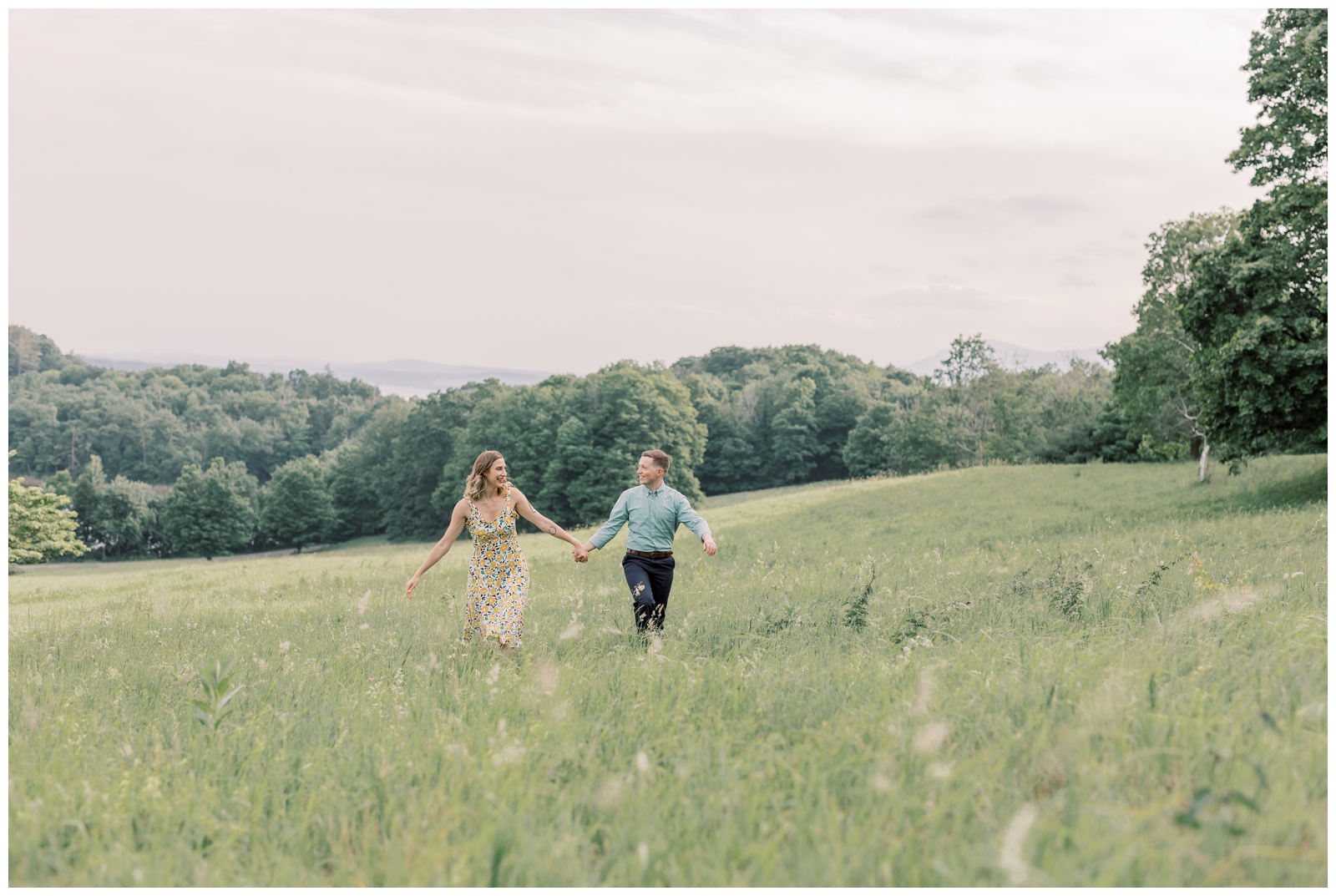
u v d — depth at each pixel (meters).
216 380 184.62
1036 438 63.88
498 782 3.10
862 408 103.19
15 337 193.38
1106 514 23.02
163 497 102.06
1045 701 3.67
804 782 3.04
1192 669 4.16
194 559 93.31
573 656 5.89
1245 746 3.05
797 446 101.19
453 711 4.40
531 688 4.68
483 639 6.32
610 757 3.52
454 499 80.38
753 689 4.41
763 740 3.57
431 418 90.31
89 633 9.35
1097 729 3.21
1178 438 32.66
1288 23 19.56
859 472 91.06
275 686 5.22
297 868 2.70
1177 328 30.41
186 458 145.38
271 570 26.33
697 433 82.31
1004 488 36.31
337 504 97.75
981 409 71.44
